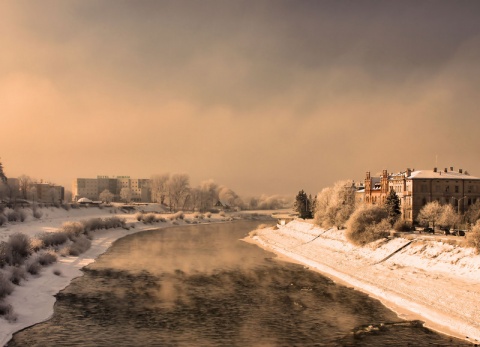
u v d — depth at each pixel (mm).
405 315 59156
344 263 92312
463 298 60750
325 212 134875
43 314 59000
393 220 113938
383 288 71750
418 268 78000
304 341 50281
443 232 99188
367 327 54594
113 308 62656
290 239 134875
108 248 122312
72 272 84750
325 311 61344
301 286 75812
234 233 169875
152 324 56094
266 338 51281
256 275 85062
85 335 52062
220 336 52031
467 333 51781
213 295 70062
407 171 135375
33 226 136500
